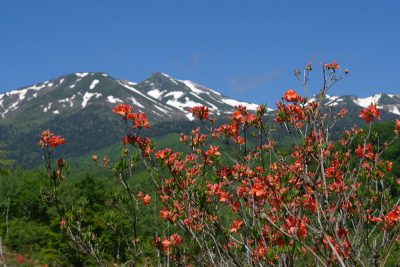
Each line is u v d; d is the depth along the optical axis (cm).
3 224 4353
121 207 622
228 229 567
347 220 542
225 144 606
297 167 546
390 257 530
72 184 4566
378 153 566
